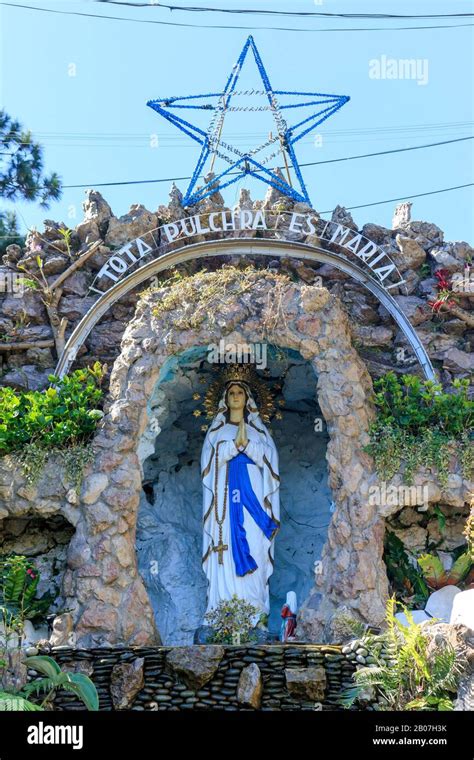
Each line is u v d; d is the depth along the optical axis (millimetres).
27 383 21125
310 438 21094
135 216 22047
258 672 17000
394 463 18906
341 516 18672
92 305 21484
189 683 17031
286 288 19531
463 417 19562
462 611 17031
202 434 21125
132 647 17422
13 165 26500
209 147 22281
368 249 21906
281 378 20578
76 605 18109
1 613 18391
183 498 20859
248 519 19312
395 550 19203
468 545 18766
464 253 22031
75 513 18672
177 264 21656
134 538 18641
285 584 20406
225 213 22000
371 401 19594
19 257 22016
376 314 21625
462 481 19016
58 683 16234
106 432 19000
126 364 19422
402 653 16719
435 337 21469
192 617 19844
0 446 18906
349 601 18188
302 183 22328
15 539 19281
